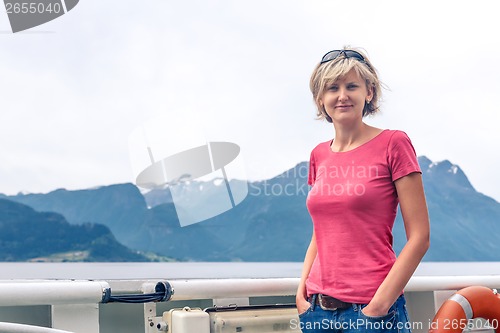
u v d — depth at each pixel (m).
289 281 2.34
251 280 2.27
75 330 1.96
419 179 1.73
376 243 1.74
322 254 1.80
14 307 1.97
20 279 2.17
